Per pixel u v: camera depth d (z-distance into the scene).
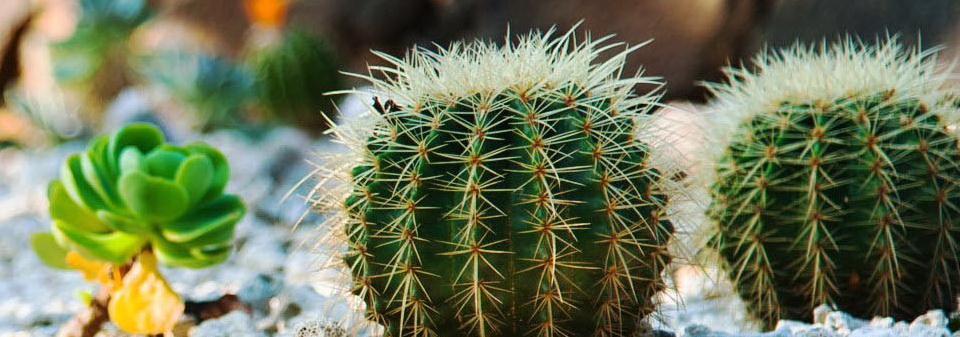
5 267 2.07
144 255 1.57
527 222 1.50
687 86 3.19
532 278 1.50
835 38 2.91
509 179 1.50
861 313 1.64
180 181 1.55
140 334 1.65
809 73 1.63
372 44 3.74
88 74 3.77
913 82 1.64
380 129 1.52
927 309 1.64
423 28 3.70
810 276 1.63
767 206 1.62
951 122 1.64
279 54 3.28
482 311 1.50
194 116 3.33
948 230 1.62
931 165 1.61
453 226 1.50
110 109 3.42
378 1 3.68
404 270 1.51
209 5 3.91
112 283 1.59
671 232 1.54
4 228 2.28
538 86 1.50
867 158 1.61
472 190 1.49
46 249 1.60
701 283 1.79
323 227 1.56
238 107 3.35
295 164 2.80
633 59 3.23
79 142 3.36
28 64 4.26
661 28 3.21
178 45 3.64
